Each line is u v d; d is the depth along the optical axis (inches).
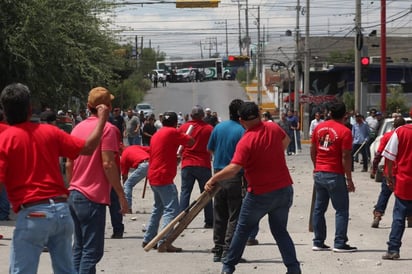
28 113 254.1
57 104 1023.6
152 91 4097.0
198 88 4288.9
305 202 718.5
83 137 312.8
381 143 523.8
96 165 311.3
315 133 446.0
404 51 3619.6
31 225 244.5
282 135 354.3
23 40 890.7
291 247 356.2
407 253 446.3
